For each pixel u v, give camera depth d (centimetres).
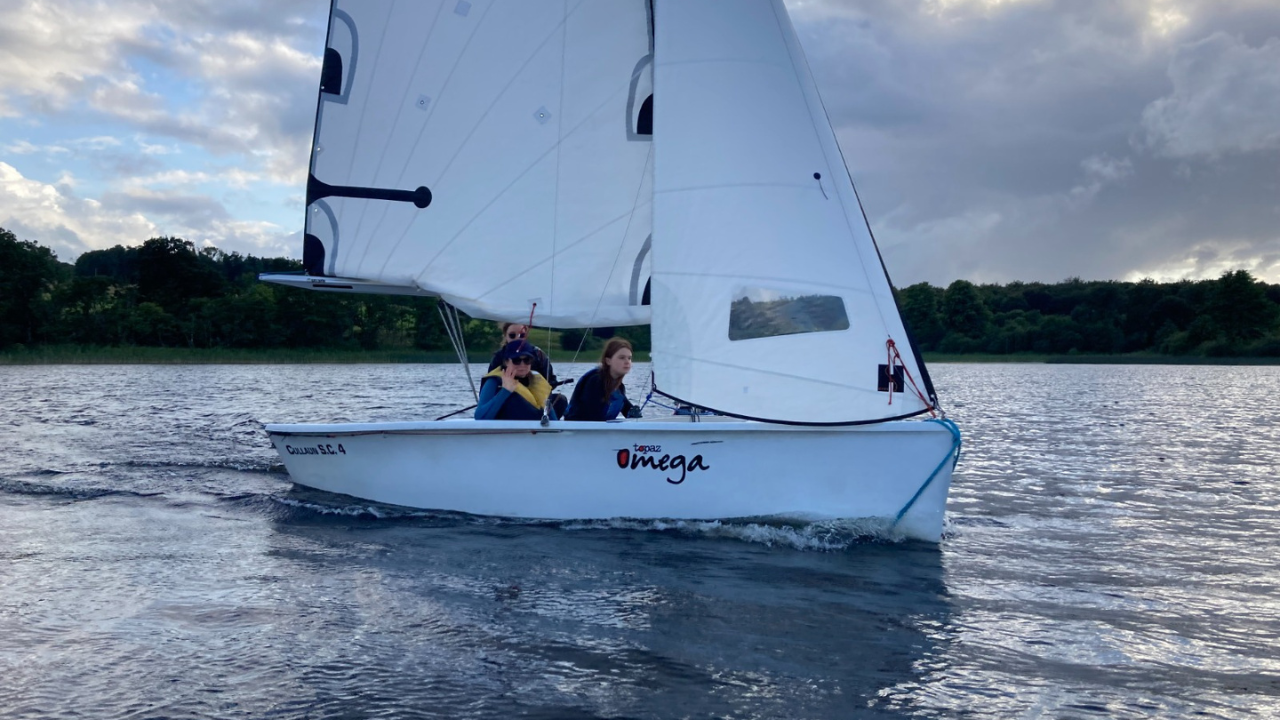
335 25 613
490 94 607
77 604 379
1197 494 754
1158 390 3111
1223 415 1798
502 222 612
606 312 611
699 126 530
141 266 7700
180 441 1005
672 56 532
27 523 546
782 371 520
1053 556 511
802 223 525
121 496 637
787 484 527
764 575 441
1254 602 421
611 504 538
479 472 554
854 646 346
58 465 796
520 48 604
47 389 2297
